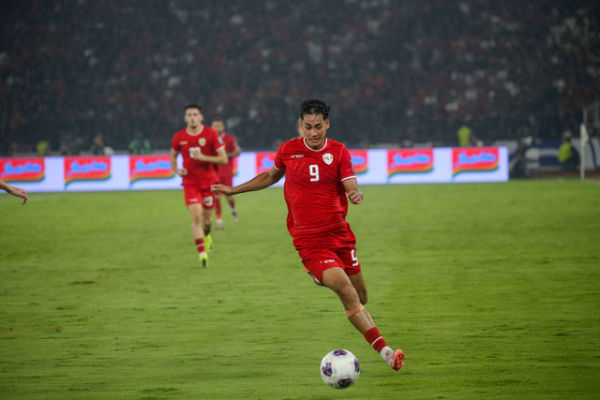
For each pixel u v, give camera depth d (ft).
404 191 278.46
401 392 50.80
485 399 48.65
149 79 427.33
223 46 442.91
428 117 399.85
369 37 443.32
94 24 453.17
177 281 103.04
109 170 320.29
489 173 330.54
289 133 400.47
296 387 52.54
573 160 356.59
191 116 119.55
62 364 59.67
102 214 212.64
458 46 435.12
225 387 52.70
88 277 107.45
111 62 436.76
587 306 80.48
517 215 187.52
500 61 428.97
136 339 68.49
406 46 437.58
